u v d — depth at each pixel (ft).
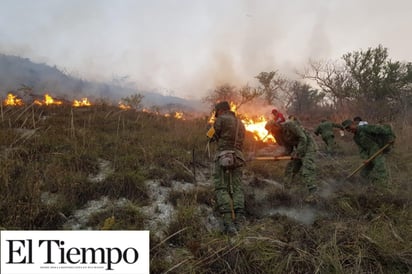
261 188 17.52
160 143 21.84
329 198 16.15
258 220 13.73
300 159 17.44
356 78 62.90
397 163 23.25
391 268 10.46
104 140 21.24
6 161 15.10
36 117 26.30
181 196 14.78
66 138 19.97
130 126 27.66
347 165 23.71
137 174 15.47
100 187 14.33
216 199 14.70
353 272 10.09
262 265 10.27
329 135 27.86
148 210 13.65
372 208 14.69
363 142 19.88
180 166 18.17
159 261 10.40
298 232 12.09
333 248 10.91
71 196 13.41
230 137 14.20
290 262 10.28
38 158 16.70
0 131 19.69
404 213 13.85
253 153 22.68
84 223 12.25
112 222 11.34
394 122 44.45
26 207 11.79
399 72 59.67
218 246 10.85
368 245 11.12
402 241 11.44
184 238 11.71
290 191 16.97
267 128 18.58
